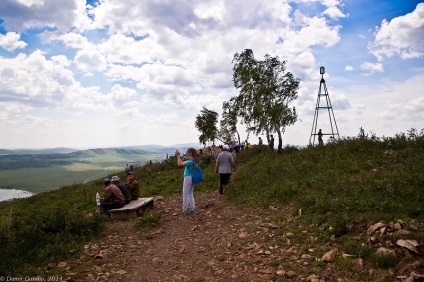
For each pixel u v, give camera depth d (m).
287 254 5.43
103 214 9.26
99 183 28.81
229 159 12.16
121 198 9.65
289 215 7.68
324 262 4.92
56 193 28.64
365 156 12.16
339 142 16.56
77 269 5.34
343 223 5.89
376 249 4.87
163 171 27.98
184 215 9.36
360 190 7.48
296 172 11.92
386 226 5.30
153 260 5.87
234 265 5.37
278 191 9.88
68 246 6.38
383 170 9.64
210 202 10.82
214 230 7.62
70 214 8.03
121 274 5.20
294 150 22.75
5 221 6.86
